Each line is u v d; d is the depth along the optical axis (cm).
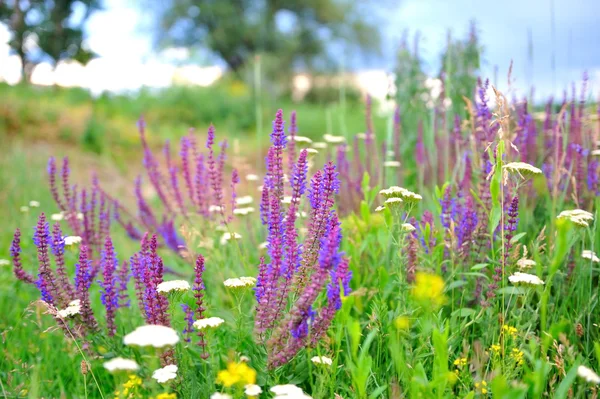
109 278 278
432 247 293
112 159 1057
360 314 299
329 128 483
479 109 352
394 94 556
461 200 329
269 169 294
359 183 437
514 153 365
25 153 959
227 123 1691
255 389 193
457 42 516
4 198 676
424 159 477
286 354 233
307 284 251
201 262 237
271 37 3231
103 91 1730
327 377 228
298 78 3416
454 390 245
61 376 294
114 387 273
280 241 246
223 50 3294
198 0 3136
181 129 1483
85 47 3123
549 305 279
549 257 277
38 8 3031
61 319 264
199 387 238
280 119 290
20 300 375
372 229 317
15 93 1402
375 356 267
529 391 198
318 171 248
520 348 232
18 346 311
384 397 228
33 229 452
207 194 410
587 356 248
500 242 303
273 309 245
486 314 269
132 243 525
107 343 277
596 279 319
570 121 419
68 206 396
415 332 277
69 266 377
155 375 205
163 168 976
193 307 259
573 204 370
